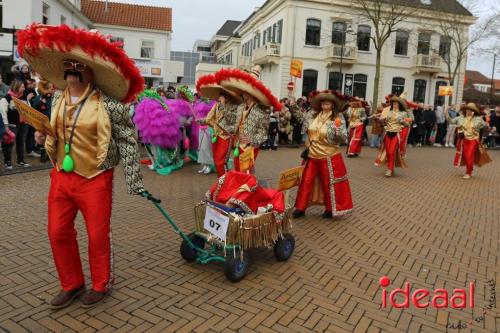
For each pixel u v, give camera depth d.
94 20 30.20
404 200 8.43
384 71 33.34
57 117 3.46
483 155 11.25
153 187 8.36
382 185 9.84
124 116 3.54
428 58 33.38
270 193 4.75
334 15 31.88
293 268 4.75
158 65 31.03
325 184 6.64
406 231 6.37
